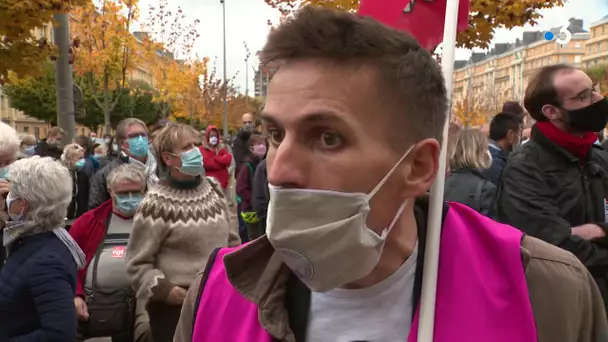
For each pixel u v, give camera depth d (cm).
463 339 100
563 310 105
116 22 1758
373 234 97
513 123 499
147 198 317
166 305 304
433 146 100
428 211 109
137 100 3959
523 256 107
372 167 93
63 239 241
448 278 105
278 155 93
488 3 836
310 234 93
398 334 108
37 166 235
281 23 95
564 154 253
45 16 845
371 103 91
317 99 90
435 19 131
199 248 316
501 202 269
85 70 1828
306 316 113
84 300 332
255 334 111
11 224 234
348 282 102
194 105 4225
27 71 916
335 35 89
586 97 246
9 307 228
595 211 256
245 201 689
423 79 96
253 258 112
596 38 5441
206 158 806
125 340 345
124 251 339
